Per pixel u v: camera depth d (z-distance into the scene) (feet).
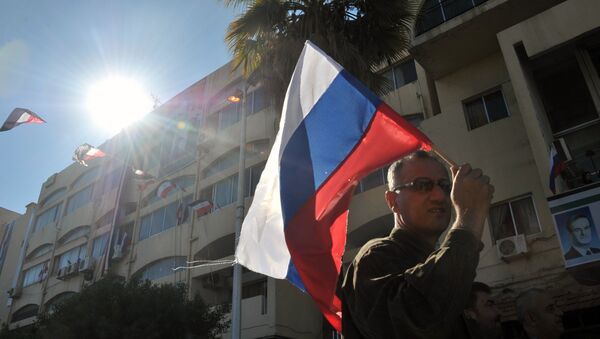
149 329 47.29
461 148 41.52
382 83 39.11
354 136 8.87
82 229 99.40
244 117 51.55
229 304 58.08
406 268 5.03
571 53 35.86
